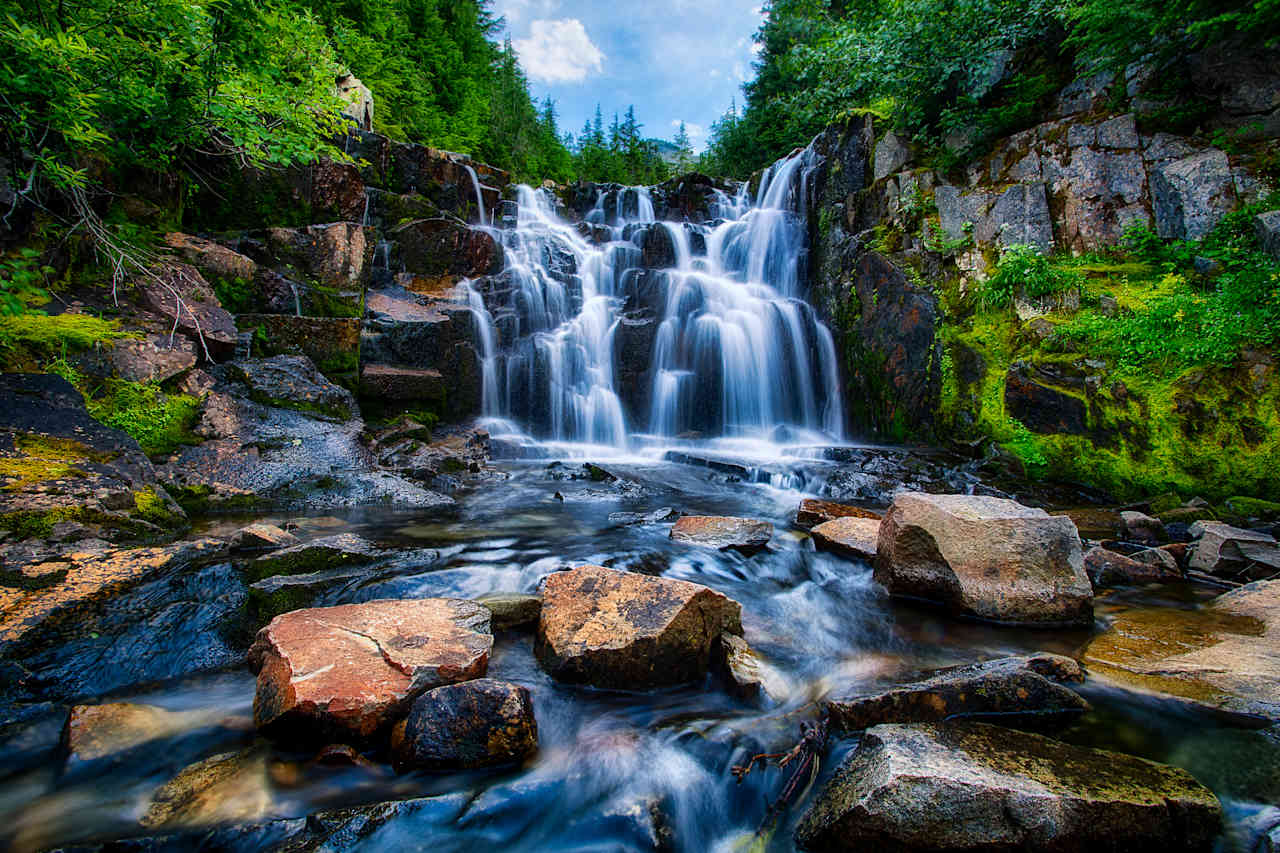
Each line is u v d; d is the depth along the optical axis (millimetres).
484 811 2387
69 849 2123
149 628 3445
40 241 6574
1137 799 2264
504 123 29766
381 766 2578
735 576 5227
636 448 11719
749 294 13570
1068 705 3080
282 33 7340
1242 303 6809
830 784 2516
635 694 3311
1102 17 8164
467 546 5383
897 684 3352
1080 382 7652
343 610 3439
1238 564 5105
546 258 14227
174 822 2258
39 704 2875
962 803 2195
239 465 6375
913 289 10172
